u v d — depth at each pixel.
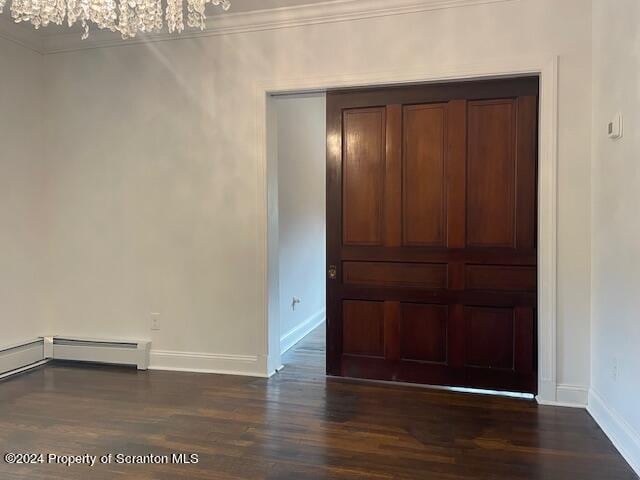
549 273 2.96
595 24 2.83
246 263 3.54
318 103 5.30
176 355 3.70
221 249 3.59
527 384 3.14
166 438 2.52
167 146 3.66
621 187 2.42
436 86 3.22
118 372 3.63
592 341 2.87
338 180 3.45
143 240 3.73
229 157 3.54
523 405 2.96
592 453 2.36
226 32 3.49
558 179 2.94
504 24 3.00
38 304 3.90
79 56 3.81
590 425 2.68
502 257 3.15
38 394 3.16
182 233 3.66
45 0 2.27
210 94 3.56
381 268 3.39
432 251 3.28
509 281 3.15
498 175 3.14
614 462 2.28
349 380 3.44
